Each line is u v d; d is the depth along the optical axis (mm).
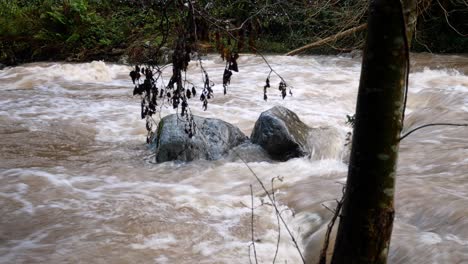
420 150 6562
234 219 5047
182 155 6809
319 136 7121
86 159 7078
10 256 4332
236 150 6957
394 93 2205
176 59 2715
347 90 11633
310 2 13734
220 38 2721
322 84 12109
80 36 17828
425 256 3953
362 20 15305
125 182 6168
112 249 4449
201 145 6855
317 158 6816
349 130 8203
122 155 7246
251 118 9211
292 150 6887
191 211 5242
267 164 6648
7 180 6055
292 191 5574
